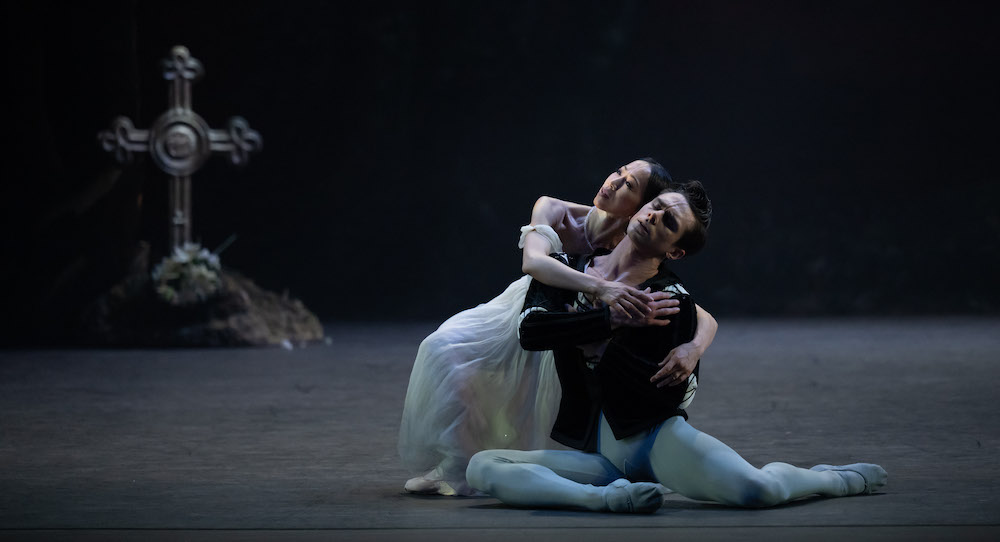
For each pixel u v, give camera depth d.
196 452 11.66
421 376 8.94
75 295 32.91
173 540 7.16
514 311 8.93
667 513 7.97
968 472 9.98
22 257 34.03
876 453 11.31
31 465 10.73
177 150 31.02
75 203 34.78
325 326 40.00
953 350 26.17
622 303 7.92
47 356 26.16
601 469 8.32
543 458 8.34
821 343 29.25
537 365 8.91
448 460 8.82
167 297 29.33
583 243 9.02
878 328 35.72
